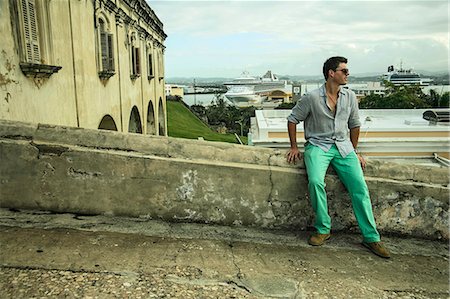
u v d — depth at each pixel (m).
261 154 3.95
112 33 12.63
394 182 3.89
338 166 3.68
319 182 3.53
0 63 5.88
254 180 3.83
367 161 4.02
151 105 21.45
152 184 3.79
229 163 3.86
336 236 3.88
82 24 9.80
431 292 2.96
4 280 2.61
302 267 3.18
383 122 11.80
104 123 12.77
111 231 3.50
